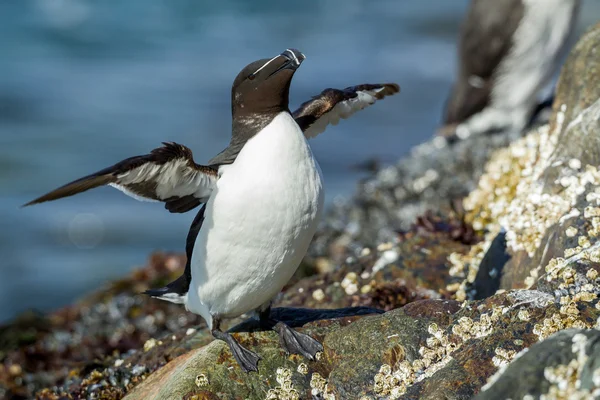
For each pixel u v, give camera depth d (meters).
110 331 13.77
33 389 12.68
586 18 38.91
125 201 27.83
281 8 54.47
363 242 15.70
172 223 26.23
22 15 53.59
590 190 9.08
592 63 10.08
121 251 24.75
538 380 5.98
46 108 38.03
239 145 8.30
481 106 19.75
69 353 13.41
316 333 8.51
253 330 8.87
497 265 9.92
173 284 9.43
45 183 30.48
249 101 8.20
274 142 7.95
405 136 30.97
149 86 41.47
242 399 7.85
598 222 8.55
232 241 8.10
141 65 45.66
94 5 55.31
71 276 23.53
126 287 15.66
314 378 7.90
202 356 8.23
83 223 26.28
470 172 17.14
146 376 9.65
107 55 47.31
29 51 48.09
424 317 8.06
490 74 19.31
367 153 29.25
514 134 18.22
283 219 7.95
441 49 43.22
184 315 13.60
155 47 49.03
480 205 12.32
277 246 8.11
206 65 44.91
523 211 10.07
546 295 7.73
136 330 13.47
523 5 18.38
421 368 7.61
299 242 8.22
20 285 23.12
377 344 7.94
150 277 15.86
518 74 19.02
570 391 5.79
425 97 35.41
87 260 24.33
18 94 40.06
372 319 8.21
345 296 10.87
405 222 15.99
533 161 11.41
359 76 38.94
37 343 14.09
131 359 10.40
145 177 7.84
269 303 8.86
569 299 7.48
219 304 8.66
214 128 35.44
